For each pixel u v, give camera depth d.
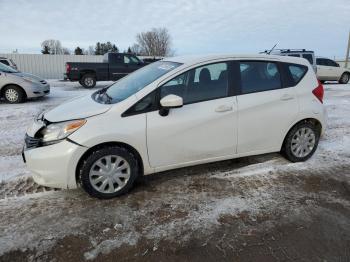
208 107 3.76
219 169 4.37
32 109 8.68
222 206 3.41
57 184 3.32
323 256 2.63
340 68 17.59
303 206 3.42
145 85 3.61
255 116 4.04
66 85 17.52
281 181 4.02
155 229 3.00
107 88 4.35
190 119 3.65
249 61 4.09
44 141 3.30
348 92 13.06
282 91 4.23
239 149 4.08
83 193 3.68
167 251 2.70
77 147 3.23
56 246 2.75
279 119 4.22
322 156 4.88
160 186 3.87
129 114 3.43
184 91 3.68
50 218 3.17
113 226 3.04
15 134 6.12
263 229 3.00
